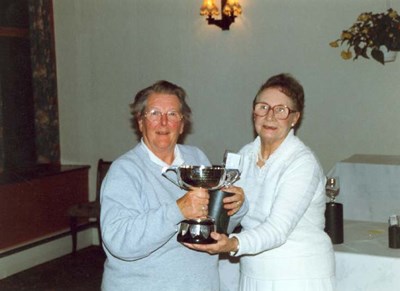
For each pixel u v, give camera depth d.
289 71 4.80
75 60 5.60
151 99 1.91
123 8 5.38
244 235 1.84
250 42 4.92
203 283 1.89
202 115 5.16
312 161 2.00
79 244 5.52
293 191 1.93
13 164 5.36
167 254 1.83
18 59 5.36
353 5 4.54
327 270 2.02
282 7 4.78
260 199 2.04
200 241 1.75
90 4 5.48
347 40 4.58
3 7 5.17
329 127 4.72
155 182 1.89
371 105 4.57
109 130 5.56
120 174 1.84
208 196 1.72
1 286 4.53
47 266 5.02
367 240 2.65
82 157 5.68
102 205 1.82
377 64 4.52
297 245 1.98
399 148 4.50
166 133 1.91
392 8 4.42
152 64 5.32
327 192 2.62
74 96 5.64
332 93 4.69
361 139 4.63
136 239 1.70
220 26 4.97
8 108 5.29
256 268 2.01
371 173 3.64
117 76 5.47
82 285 4.55
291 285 1.97
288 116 2.02
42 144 5.57
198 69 5.14
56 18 5.61
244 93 4.98
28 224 5.02
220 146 5.12
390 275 2.37
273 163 2.03
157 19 5.26
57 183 5.30
